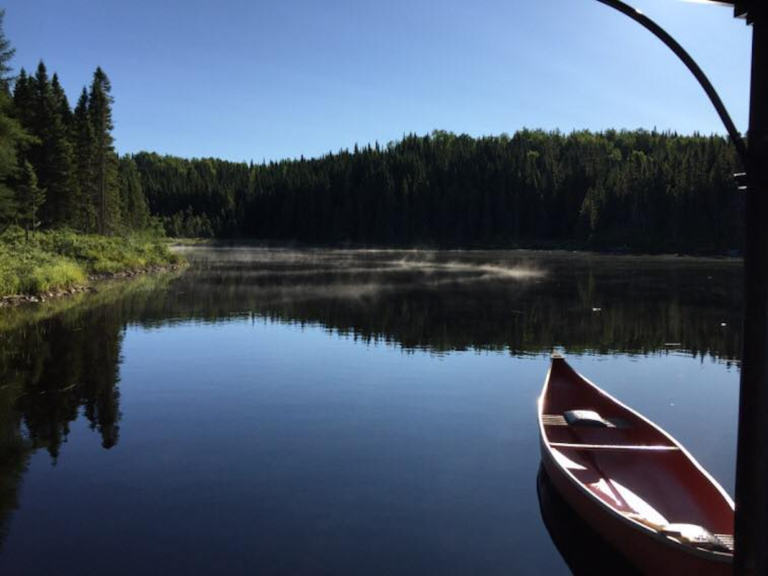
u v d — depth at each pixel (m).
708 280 35.31
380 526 5.89
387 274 40.78
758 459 3.07
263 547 5.47
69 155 47.22
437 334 17.36
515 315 21.12
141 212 73.06
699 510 5.46
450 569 5.13
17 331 16.67
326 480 7.02
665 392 11.22
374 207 102.69
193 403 10.24
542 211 93.94
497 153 115.62
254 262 56.06
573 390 8.53
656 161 95.31
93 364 13.09
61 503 6.35
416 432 8.80
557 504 6.15
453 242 95.38
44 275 24.98
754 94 2.95
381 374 12.47
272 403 10.29
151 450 7.97
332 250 89.00
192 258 63.97
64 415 9.46
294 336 16.86
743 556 3.17
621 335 17.38
